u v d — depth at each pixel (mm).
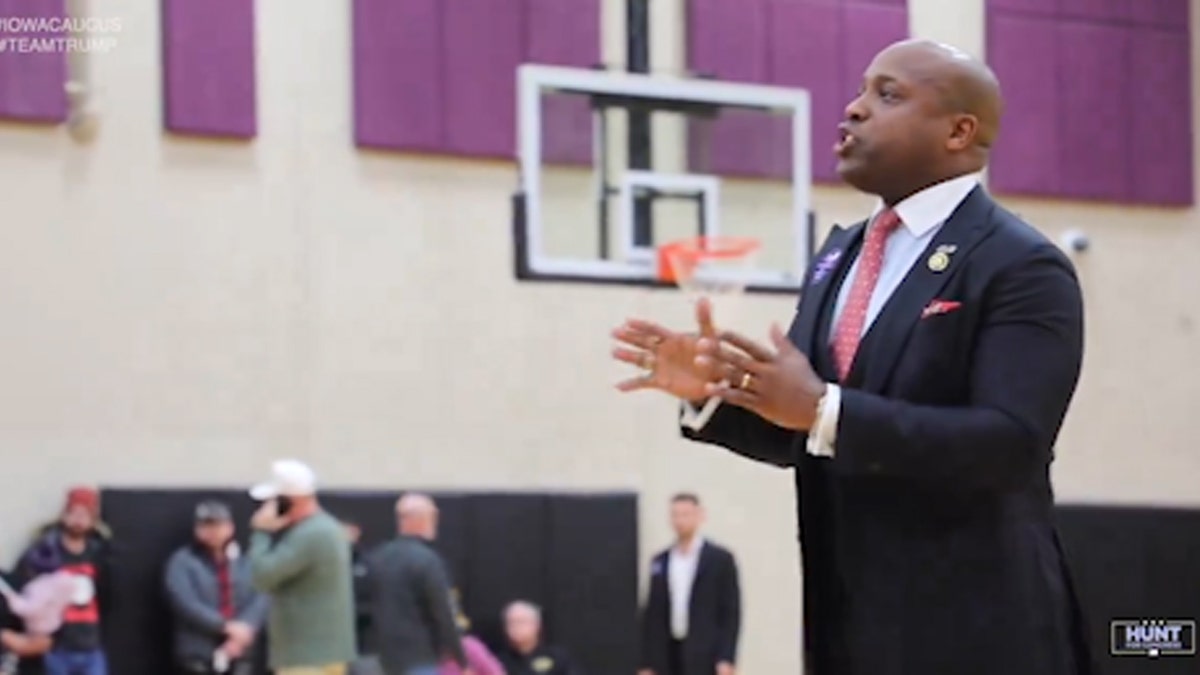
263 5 14289
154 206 13836
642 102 12188
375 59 14586
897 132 3758
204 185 14000
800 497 3852
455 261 14789
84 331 13562
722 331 3578
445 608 11891
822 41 16094
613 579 14828
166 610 13398
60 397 13461
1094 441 16922
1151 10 17578
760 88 12477
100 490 13375
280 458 14078
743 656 15477
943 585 3662
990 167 16797
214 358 13938
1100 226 17234
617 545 14867
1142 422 17156
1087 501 16766
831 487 3791
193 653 13016
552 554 14625
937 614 3662
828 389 3512
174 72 13914
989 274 3646
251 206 14133
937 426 3498
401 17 14695
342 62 14547
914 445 3486
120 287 13695
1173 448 17266
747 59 15750
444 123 14773
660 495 15305
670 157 12211
